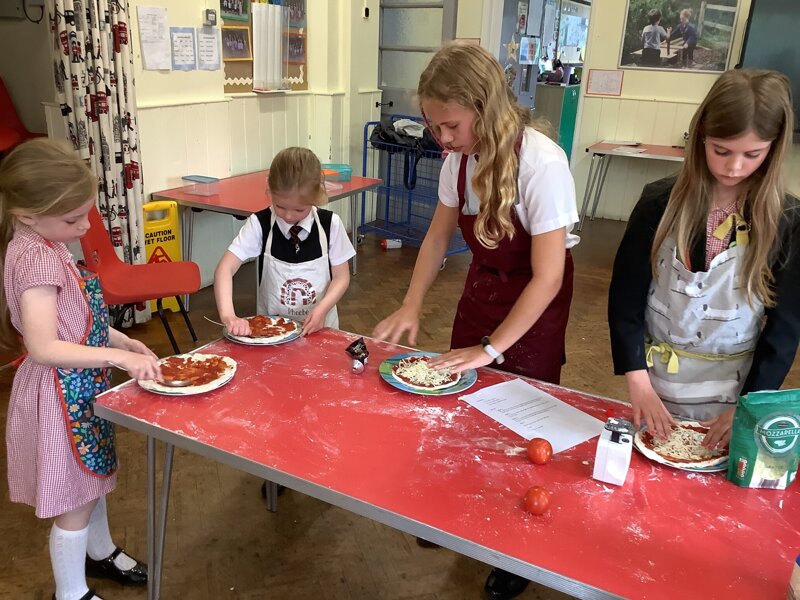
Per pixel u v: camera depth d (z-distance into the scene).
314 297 2.04
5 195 1.31
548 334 1.73
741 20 5.51
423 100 1.37
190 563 1.87
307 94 4.84
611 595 0.91
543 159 1.42
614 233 5.96
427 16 5.21
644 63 5.98
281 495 2.21
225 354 1.63
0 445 2.36
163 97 3.60
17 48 3.71
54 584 1.77
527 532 1.03
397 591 1.81
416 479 1.15
